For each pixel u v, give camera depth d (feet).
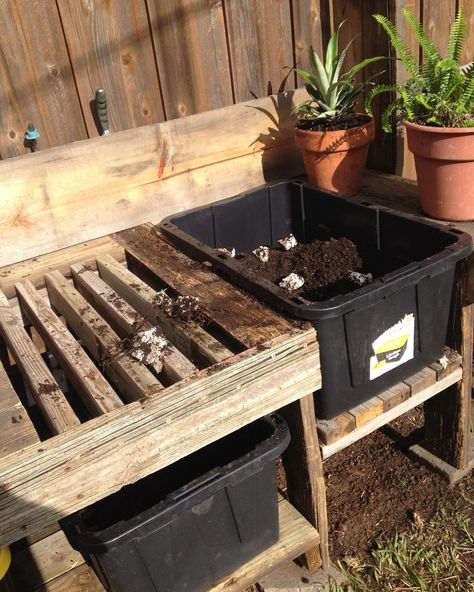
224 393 4.38
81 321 5.31
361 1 6.94
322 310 4.53
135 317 5.17
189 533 4.71
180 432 4.30
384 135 7.37
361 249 6.45
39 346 6.90
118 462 4.11
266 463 4.74
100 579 4.99
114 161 6.43
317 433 5.19
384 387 5.44
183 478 5.31
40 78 6.09
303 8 7.25
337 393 5.08
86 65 6.27
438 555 5.91
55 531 5.56
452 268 5.36
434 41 7.47
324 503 5.50
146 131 6.52
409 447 7.08
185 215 6.57
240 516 4.96
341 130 6.44
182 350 5.04
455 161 5.50
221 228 6.90
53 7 5.92
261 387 4.53
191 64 6.81
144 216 6.81
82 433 3.92
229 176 7.22
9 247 6.17
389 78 7.00
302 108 7.02
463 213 5.79
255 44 7.13
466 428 6.43
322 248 6.43
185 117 6.75
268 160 7.45
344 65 7.52
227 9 6.79
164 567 4.74
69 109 6.35
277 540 5.46
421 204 6.10
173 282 5.56
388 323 5.08
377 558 5.93
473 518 6.26
